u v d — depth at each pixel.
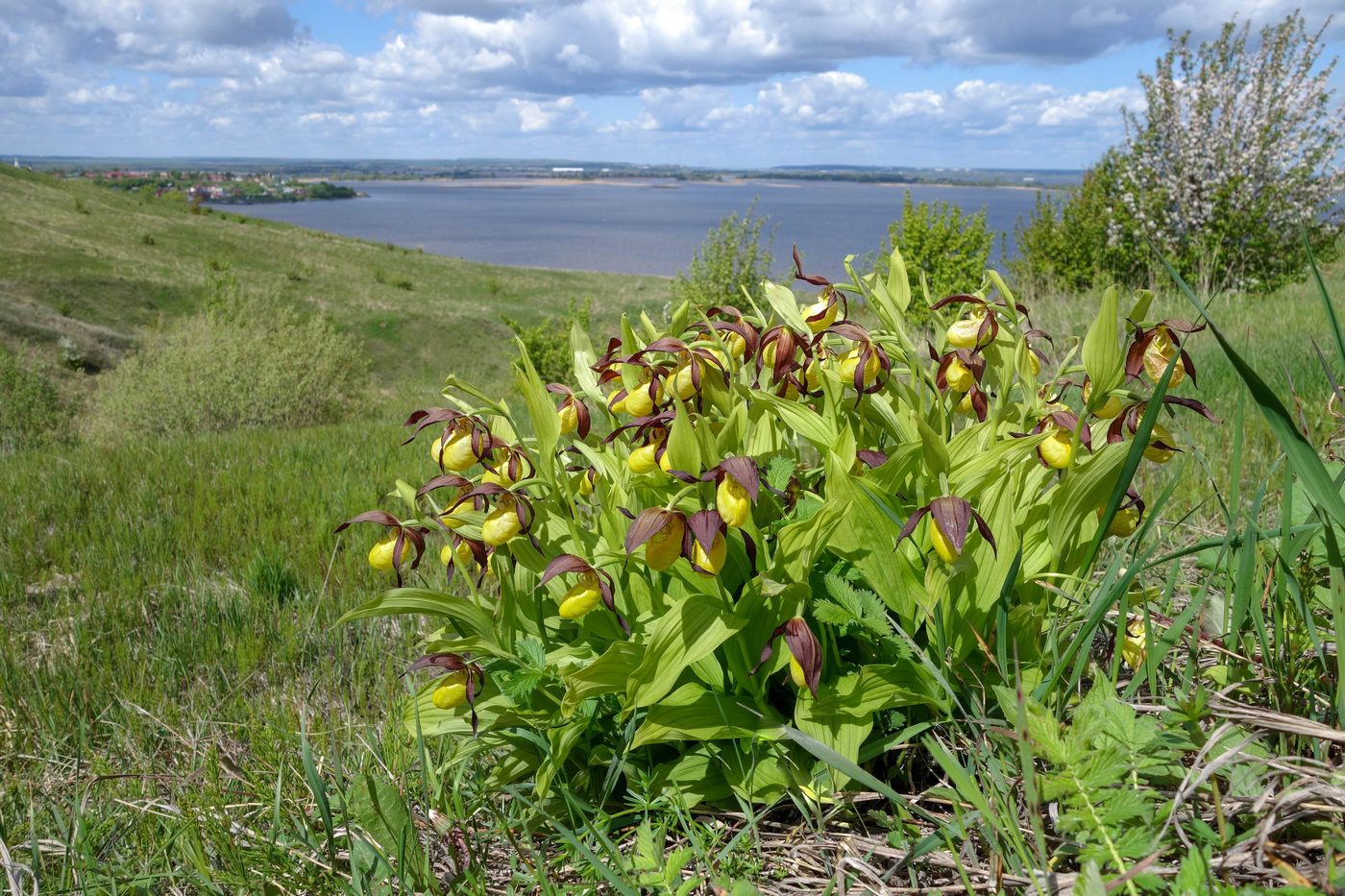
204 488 6.11
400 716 2.48
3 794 2.48
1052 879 1.37
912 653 1.81
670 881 1.56
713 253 14.61
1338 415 2.79
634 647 1.78
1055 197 14.70
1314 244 11.56
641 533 1.58
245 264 55.94
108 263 44.56
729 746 1.92
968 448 1.94
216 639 3.50
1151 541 2.95
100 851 2.11
